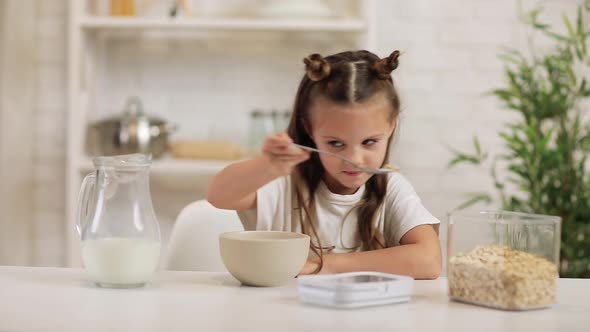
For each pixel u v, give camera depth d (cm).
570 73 268
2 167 295
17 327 92
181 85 321
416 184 320
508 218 111
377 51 303
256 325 94
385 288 108
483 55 319
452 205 320
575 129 268
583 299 116
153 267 120
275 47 320
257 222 159
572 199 265
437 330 94
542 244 109
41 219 322
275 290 119
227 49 320
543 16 317
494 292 107
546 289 108
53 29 319
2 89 294
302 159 122
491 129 319
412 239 156
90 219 120
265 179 133
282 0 297
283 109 321
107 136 291
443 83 319
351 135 135
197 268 181
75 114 295
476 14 319
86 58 302
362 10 299
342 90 134
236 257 120
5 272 130
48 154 322
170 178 322
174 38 319
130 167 119
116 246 116
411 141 320
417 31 318
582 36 268
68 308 102
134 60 320
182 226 182
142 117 294
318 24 291
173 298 110
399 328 94
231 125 321
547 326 97
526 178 264
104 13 317
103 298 109
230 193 138
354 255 139
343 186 159
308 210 158
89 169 299
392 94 139
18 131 307
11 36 298
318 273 136
